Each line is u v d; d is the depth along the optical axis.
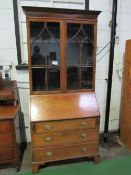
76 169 2.07
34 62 2.00
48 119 1.91
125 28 2.57
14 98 2.04
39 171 2.03
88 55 2.12
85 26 2.02
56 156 2.05
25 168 2.08
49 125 1.93
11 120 1.85
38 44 1.96
